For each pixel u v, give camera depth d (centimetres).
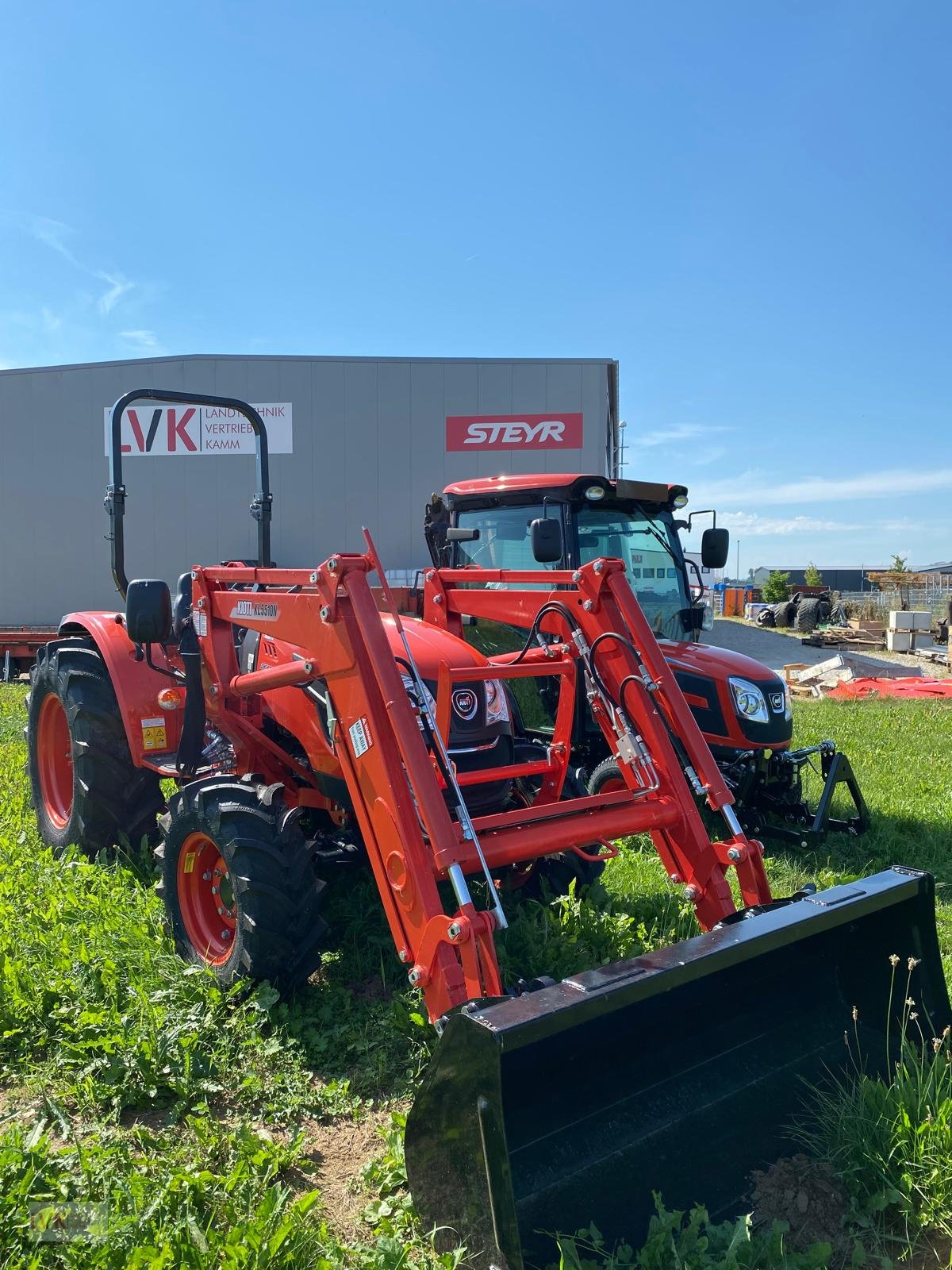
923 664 1756
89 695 472
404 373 1434
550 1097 230
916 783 718
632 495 608
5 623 1531
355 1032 324
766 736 548
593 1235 209
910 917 279
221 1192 237
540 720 603
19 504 1511
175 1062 293
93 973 344
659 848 327
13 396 1498
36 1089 291
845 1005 292
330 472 1451
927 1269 217
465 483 663
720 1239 215
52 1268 213
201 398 448
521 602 386
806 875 511
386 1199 239
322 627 303
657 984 218
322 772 364
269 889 325
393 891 278
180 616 421
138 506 1488
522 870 437
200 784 354
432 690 364
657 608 631
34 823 547
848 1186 238
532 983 250
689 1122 246
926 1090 247
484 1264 200
